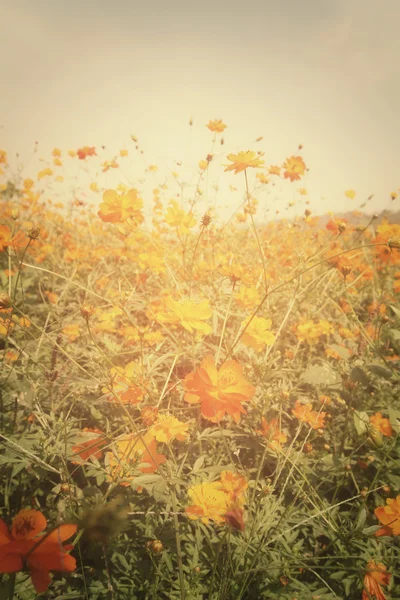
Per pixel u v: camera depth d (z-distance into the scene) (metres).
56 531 0.27
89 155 1.22
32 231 0.53
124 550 0.50
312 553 0.52
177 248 1.04
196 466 0.51
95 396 0.56
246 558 0.48
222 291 0.76
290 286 0.85
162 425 0.49
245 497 0.48
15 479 0.56
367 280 1.13
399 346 0.78
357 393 0.70
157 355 0.64
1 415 0.56
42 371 0.56
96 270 1.10
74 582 0.48
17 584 0.44
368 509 0.57
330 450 0.65
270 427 0.54
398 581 0.50
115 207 0.66
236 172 0.60
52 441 0.51
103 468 0.51
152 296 0.98
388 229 0.91
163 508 0.51
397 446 0.58
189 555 0.50
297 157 0.90
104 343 0.69
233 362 0.45
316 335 0.74
